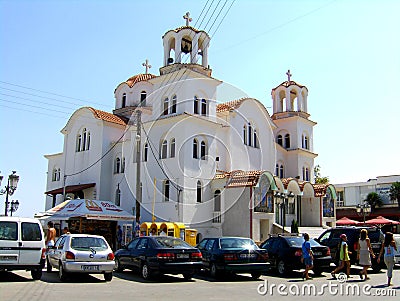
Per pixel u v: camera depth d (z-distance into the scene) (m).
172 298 10.37
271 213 28.11
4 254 12.75
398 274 17.86
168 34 30.92
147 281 13.93
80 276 14.70
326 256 16.67
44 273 15.55
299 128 39.59
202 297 10.66
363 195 58.81
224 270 14.59
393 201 54.84
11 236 13.00
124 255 15.74
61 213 25.94
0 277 13.97
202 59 30.83
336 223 37.47
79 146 35.94
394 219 53.78
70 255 13.20
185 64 29.69
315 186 35.66
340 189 61.31
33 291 10.88
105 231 28.30
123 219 26.61
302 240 17.19
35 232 13.45
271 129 34.53
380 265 18.42
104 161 33.50
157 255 13.94
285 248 16.61
